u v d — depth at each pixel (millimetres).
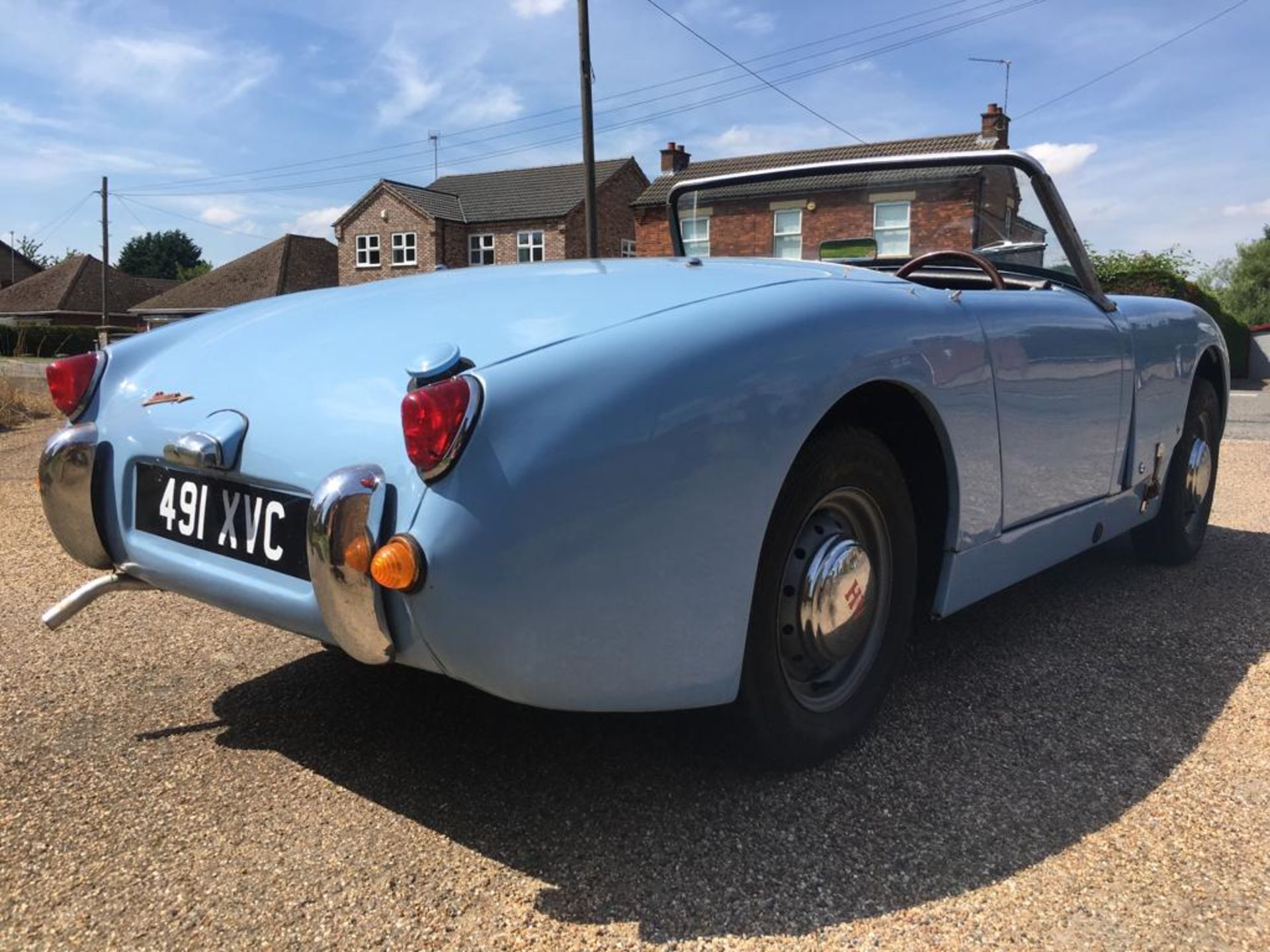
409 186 37906
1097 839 1749
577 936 1475
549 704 1518
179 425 1842
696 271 1979
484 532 1404
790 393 1647
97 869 1647
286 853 1700
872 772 2002
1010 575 2365
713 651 1627
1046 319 2385
